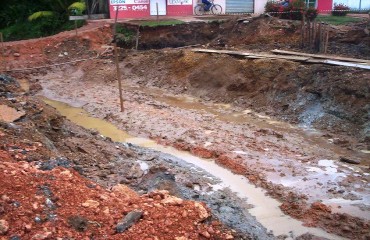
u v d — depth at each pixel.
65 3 28.33
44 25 28.38
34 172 6.67
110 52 23.11
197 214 6.18
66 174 6.98
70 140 10.59
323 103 13.75
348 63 14.91
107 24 25.02
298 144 12.05
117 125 14.48
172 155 11.66
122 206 6.08
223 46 21.97
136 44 23.73
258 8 29.14
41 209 5.53
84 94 18.52
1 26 30.23
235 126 13.73
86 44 23.62
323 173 10.14
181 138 12.74
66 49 23.22
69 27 27.33
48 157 8.19
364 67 14.02
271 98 15.30
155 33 24.06
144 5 27.70
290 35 20.67
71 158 9.36
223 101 16.64
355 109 12.79
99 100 17.44
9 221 5.16
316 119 13.53
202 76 18.30
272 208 8.69
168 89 18.92
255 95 15.94
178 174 9.94
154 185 8.30
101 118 15.34
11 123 9.42
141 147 12.21
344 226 7.86
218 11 28.70
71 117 15.67
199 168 10.67
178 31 23.97
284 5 24.08
